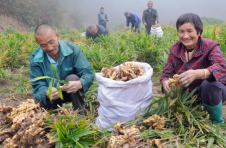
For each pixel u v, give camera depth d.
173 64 2.53
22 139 2.00
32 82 2.54
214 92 2.23
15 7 22.41
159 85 4.11
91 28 6.84
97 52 4.64
